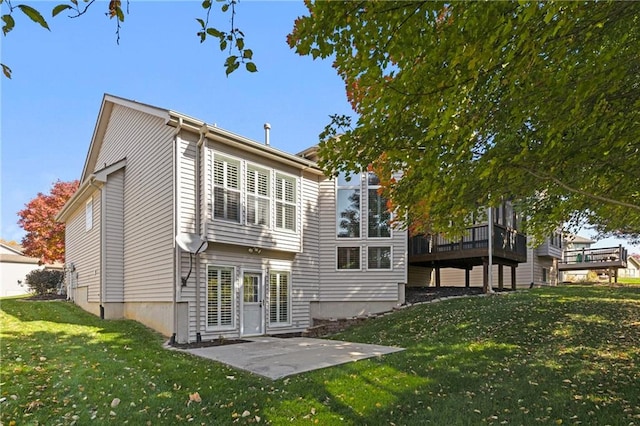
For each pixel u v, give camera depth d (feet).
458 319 30.83
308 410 14.75
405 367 19.97
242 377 18.75
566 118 11.45
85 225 47.42
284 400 15.64
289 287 39.50
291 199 40.24
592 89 10.55
